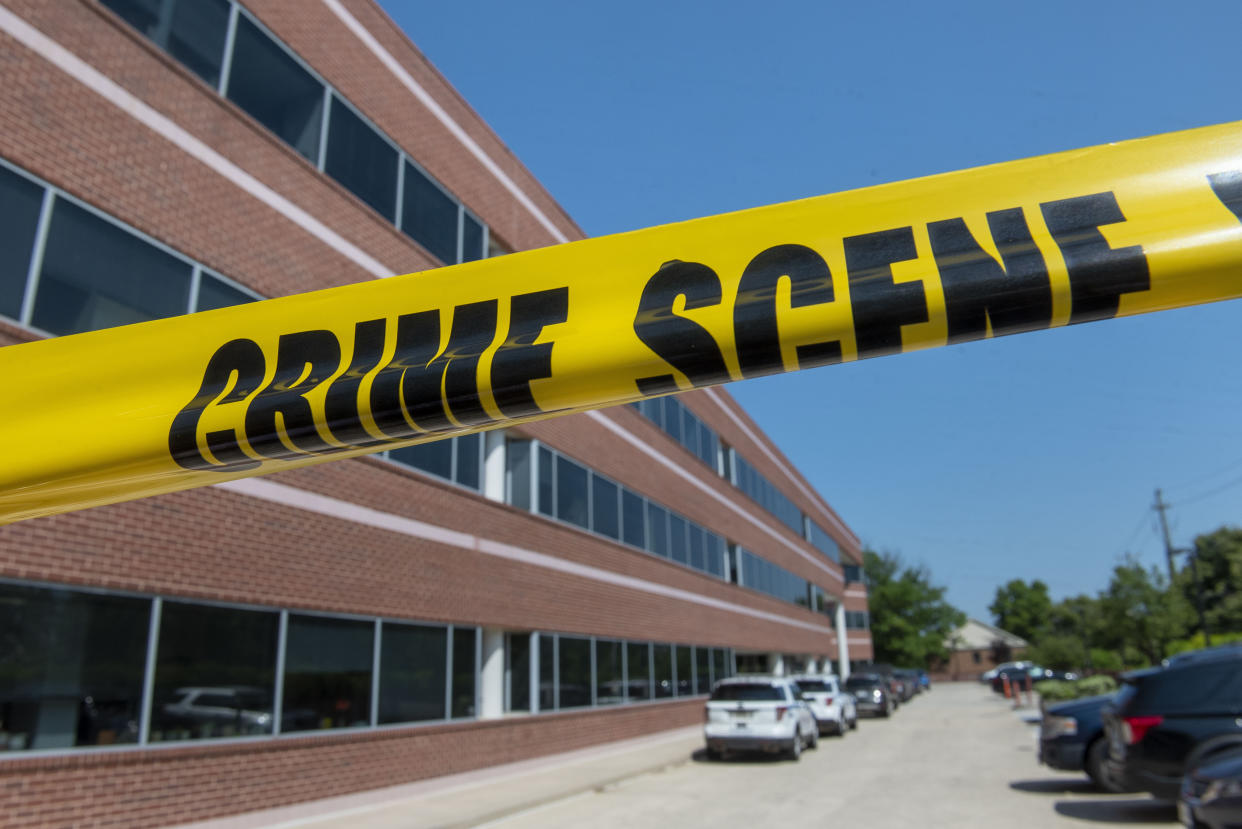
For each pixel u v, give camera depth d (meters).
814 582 44.31
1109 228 2.77
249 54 11.35
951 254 2.89
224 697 9.88
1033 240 2.83
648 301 3.21
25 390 3.76
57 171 8.60
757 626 33.00
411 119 14.62
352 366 3.50
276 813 10.24
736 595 30.75
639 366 3.15
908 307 2.87
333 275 12.23
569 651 18.09
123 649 8.81
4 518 3.91
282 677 10.71
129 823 8.56
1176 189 2.78
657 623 23.09
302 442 3.48
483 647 15.83
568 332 3.25
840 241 3.05
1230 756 6.94
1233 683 8.91
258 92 11.44
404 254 13.82
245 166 10.98
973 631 100.12
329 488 11.75
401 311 3.53
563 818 10.99
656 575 23.42
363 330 3.55
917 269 2.90
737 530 31.83
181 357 3.71
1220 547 58.66
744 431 34.56
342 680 11.69
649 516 23.56
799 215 3.16
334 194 12.45
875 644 79.88
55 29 8.77
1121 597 37.00
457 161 15.81
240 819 9.77
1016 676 53.25
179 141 10.09
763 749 17.23
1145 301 2.72
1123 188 2.82
